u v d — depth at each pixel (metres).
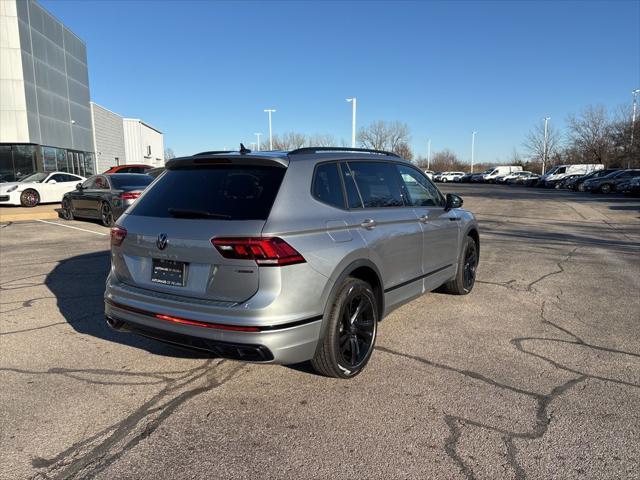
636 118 47.09
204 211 3.29
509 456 2.75
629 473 2.61
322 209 3.50
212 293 3.15
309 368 3.93
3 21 25.52
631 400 3.39
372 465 2.68
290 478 2.58
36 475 2.60
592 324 5.01
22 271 7.58
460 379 3.72
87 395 3.48
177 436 2.97
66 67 32.62
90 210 13.64
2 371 3.88
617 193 33.12
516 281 6.91
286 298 3.08
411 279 4.57
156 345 4.43
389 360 4.08
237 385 3.64
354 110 39.12
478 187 48.12
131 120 54.78
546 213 18.52
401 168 4.81
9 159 26.72
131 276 3.58
